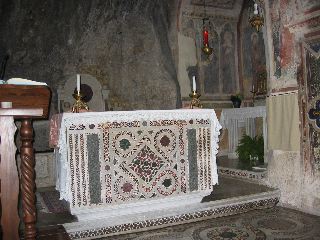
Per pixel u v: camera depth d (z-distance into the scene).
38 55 6.90
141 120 4.04
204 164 4.43
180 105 8.45
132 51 8.09
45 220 3.89
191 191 4.33
